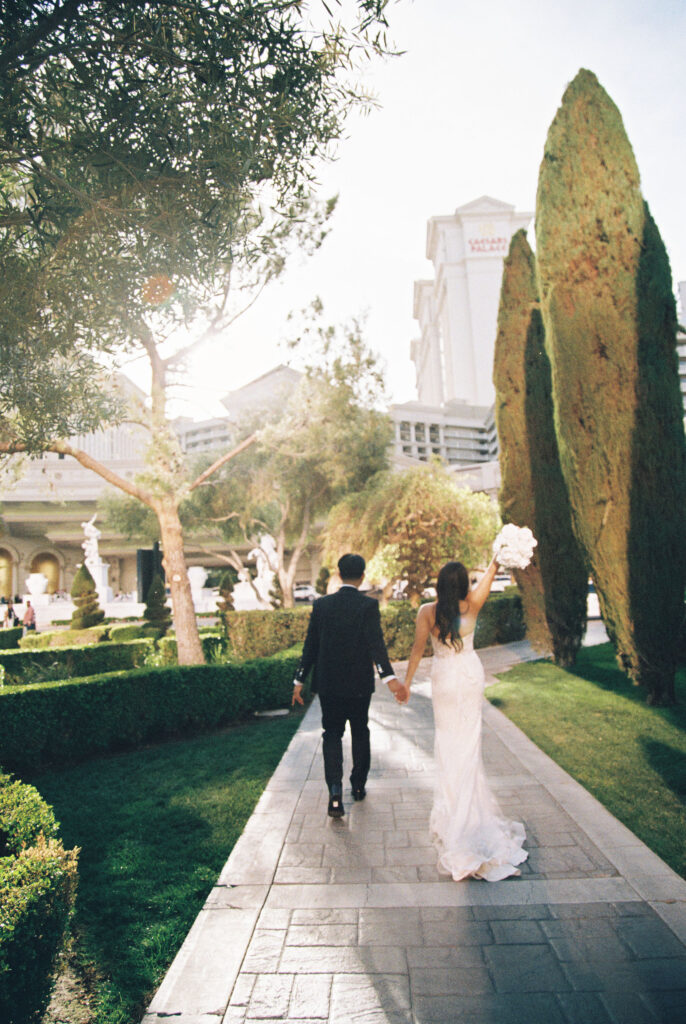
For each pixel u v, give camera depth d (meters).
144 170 3.28
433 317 179.88
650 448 5.85
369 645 4.06
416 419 107.75
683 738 5.06
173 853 3.59
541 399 9.13
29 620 25.78
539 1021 2.03
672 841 3.31
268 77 3.10
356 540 12.66
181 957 2.47
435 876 3.10
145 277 3.94
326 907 2.83
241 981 2.30
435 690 3.52
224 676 7.14
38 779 5.32
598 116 6.36
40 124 3.16
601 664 9.10
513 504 9.47
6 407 5.36
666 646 5.97
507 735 5.76
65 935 2.55
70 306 3.89
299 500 20.03
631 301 6.02
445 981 2.26
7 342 3.91
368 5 2.88
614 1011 2.06
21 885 2.16
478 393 143.50
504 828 3.41
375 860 3.30
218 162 3.23
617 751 4.96
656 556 5.85
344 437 14.17
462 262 151.38
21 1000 1.94
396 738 5.98
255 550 27.83
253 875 3.18
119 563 58.81
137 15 2.72
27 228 3.52
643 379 5.91
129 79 2.96
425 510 11.62
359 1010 2.12
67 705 5.78
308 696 8.27
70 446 8.73
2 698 5.40
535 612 9.62
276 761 5.48
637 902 2.74
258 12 2.78
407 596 13.41
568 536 9.12
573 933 2.52
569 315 6.45
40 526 52.22
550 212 6.65
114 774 5.36
